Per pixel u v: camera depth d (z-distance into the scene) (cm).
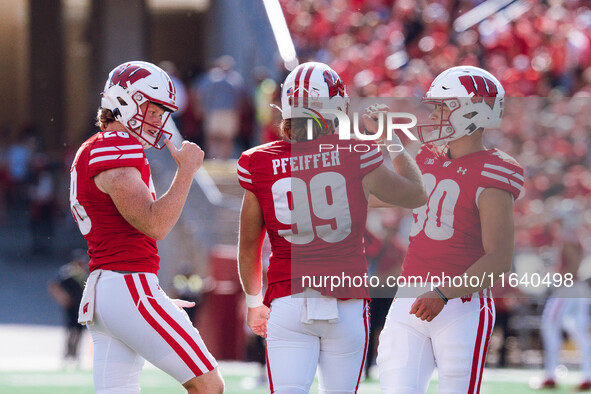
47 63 7719
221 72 4675
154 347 1309
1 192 6544
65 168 6362
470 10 4847
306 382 1266
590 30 4506
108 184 1286
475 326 1315
